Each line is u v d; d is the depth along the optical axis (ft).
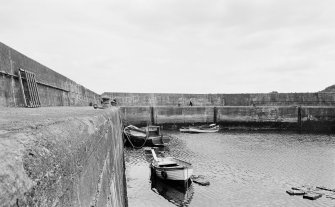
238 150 107.45
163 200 58.18
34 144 6.19
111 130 28.40
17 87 25.07
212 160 90.74
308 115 175.11
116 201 25.17
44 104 33.50
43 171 5.88
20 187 4.67
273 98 191.21
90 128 13.50
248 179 70.90
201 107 183.52
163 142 116.57
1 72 21.25
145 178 73.41
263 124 180.96
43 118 10.79
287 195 60.08
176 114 181.27
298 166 83.46
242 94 195.42
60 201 6.91
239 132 167.12
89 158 11.80
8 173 4.49
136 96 189.88
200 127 168.76
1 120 9.36
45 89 34.09
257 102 192.95
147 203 56.65
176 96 195.31
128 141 119.85
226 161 89.40
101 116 21.07
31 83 27.50
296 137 144.97
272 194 60.70
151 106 184.14
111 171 23.72
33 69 29.25
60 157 7.32
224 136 148.15
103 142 18.22
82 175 9.95
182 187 62.85
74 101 52.49
